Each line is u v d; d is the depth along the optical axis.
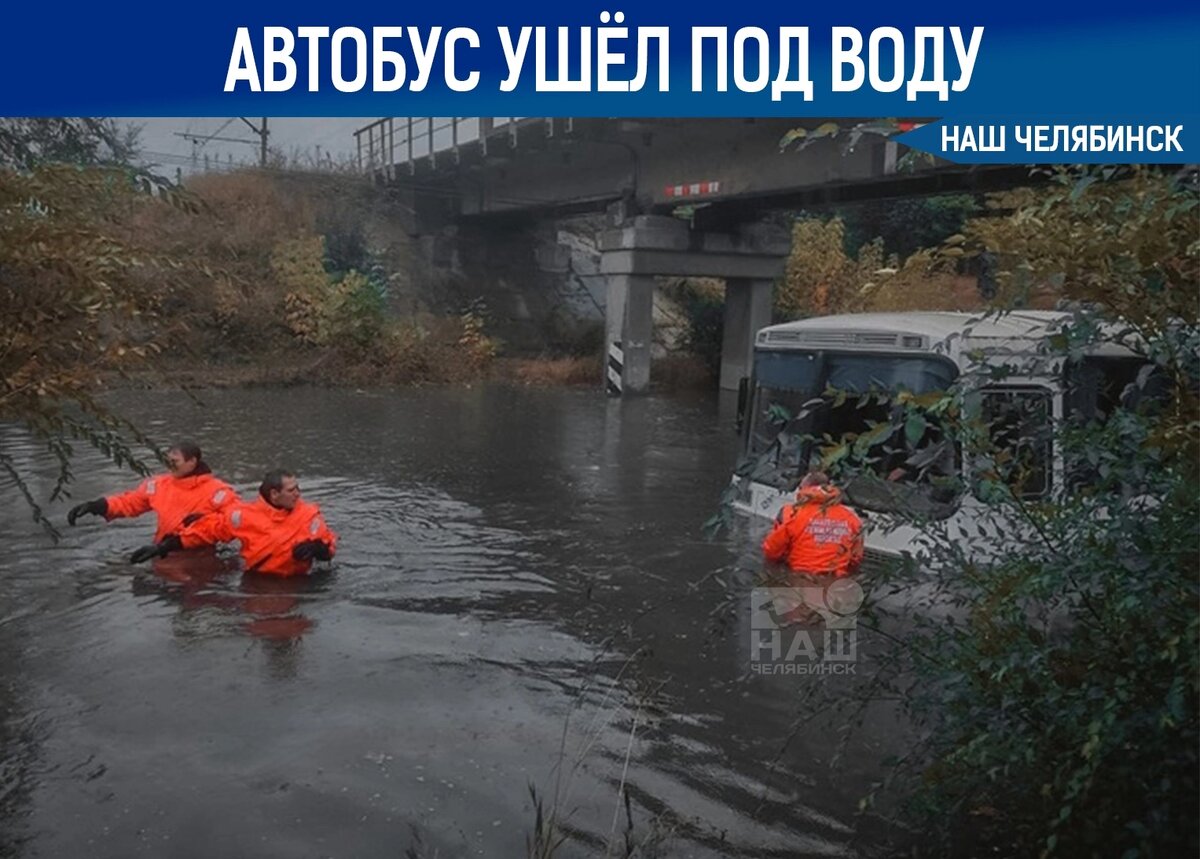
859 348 8.90
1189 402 3.37
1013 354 3.74
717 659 6.47
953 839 4.15
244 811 4.49
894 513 4.38
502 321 33.97
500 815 4.51
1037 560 3.84
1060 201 3.36
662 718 5.57
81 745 5.11
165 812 4.47
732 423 20.53
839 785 4.80
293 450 15.59
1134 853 3.22
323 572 8.39
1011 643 3.75
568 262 37.59
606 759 5.07
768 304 29.25
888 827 4.39
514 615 7.39
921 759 4.11
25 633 6.75
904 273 3.89
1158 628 3.37
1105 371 5.29
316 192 33.12
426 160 32.47
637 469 14.45
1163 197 3.10
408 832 4.35
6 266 3.13
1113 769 3.50
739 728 5.44
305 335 27.23
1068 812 3.29
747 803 4.64
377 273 32.12
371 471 13.80
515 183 32.50
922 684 4.14
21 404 3.30
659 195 26.55
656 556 9.12
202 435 16.89
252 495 11.96
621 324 27.34
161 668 6.16
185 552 8.74
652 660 6.46
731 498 4.00
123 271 3.45
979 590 4.05
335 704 5.68
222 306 25.16
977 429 3.75
